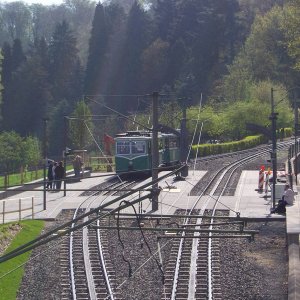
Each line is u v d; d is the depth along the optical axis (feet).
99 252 166.30
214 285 137.59
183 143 325.21
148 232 191.01
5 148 439.63
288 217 194.59
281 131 574.56
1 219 211.61
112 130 536.42
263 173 279.90
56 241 179.22
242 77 603.26
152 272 147.64
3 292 134.82
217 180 314.35
